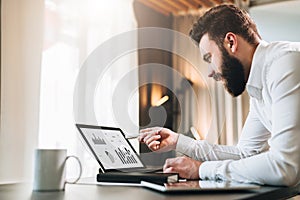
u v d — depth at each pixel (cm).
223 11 111
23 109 123
